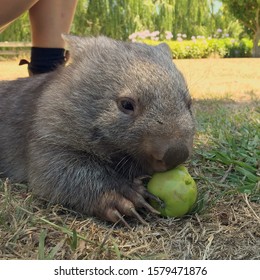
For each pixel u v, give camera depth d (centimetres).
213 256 32
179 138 35
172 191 36
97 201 38
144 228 35
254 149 51
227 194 41
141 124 36
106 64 39
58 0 63
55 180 39
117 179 38
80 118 39
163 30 294
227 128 61
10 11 52
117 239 34
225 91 122
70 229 35
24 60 66
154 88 37
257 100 102
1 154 47
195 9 301
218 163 48
